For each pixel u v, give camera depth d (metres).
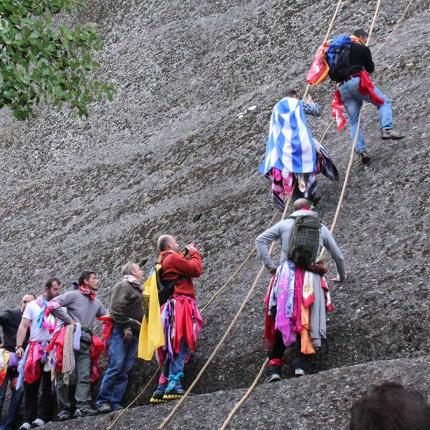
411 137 10.30
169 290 8.70
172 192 13.55
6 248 15.91
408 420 2.95
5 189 18.78
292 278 7.66
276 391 7.22
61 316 9.62
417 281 7.91
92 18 22.88
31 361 9.91
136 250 12.58
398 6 14.39
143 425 8.02
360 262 8.69
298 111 9.86
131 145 16.69
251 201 11.51
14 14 8.84
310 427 6.55
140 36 20.47
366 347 7.59
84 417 8.89
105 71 20.08
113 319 9.34
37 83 9.06
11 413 10.53
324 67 10.31
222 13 18.92
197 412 7.65
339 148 11.30
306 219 7.80
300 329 7.50
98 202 15.26
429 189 9.17
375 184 9.84
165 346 8.55
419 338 7.36
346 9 15.49
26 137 20.20
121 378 9.35
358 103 10.20
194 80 17.28
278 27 16.64
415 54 12.28
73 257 13.81
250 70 16.06
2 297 14.23
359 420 3.01
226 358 8.61
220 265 10.51
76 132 18.86
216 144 14.11
